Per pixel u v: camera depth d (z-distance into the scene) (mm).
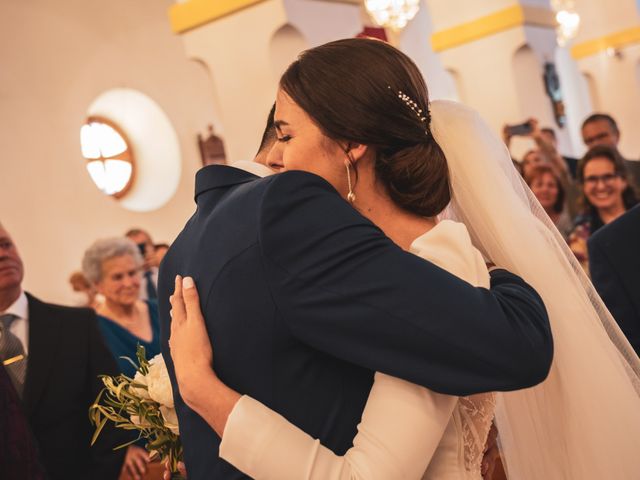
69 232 8273
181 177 9633
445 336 1331
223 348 1431
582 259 4797
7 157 7879
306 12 5098
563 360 1828
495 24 8688
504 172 1884
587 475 1848
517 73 8727
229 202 1481
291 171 1426
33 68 8227
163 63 9594
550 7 9008
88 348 3518
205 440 1498
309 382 1412
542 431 1938
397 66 1521
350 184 1535
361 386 1438
